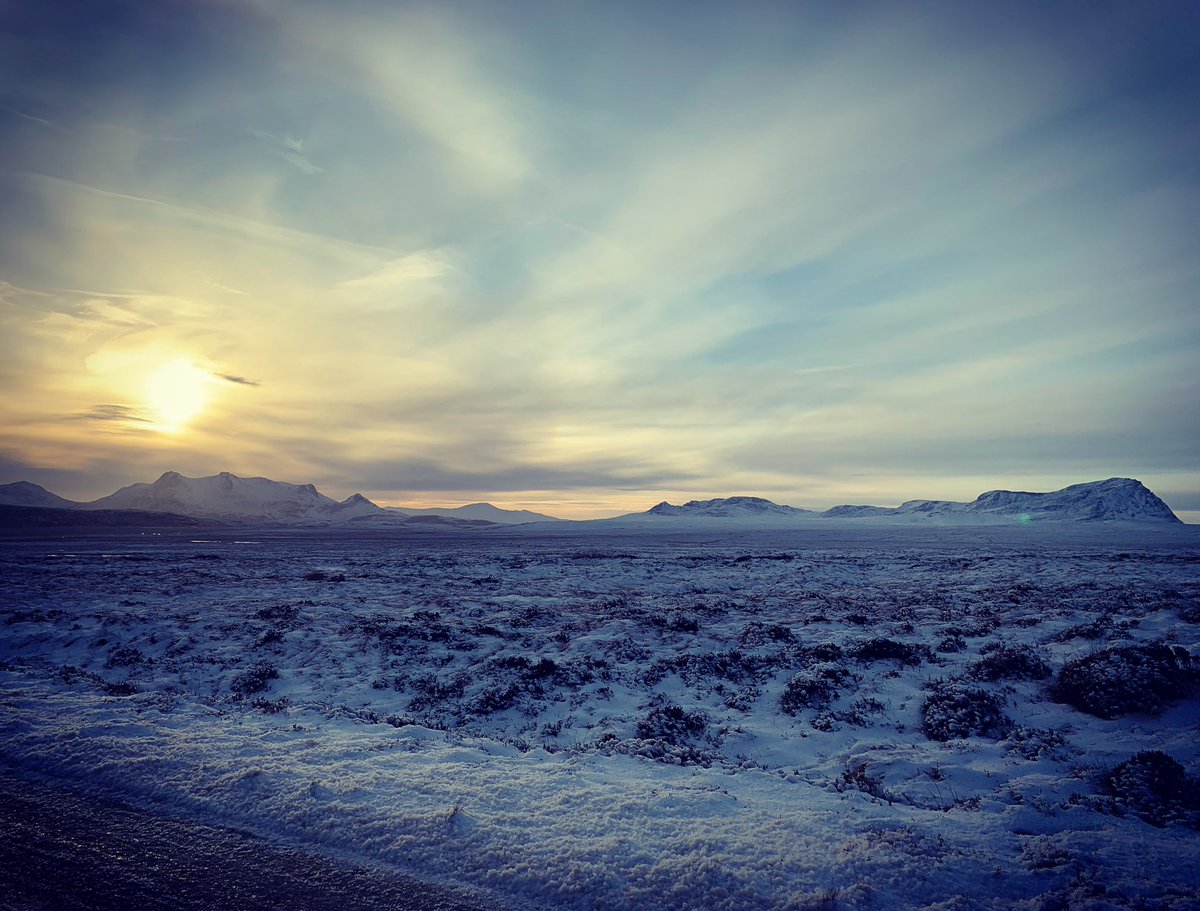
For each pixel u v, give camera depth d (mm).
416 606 27234
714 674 15539
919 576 39656
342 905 4891
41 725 9398
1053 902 5035
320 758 8188
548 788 7344
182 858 5609
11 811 6547
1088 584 29656
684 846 5805
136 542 97062
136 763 7676
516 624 22359
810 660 15688
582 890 5102
